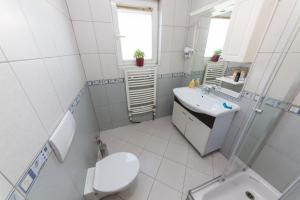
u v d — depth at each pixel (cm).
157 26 192
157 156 174
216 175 150
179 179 145
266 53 113
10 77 45
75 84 124
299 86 97
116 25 170
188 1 182
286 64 100
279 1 97
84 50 164
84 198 105
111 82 195
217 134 155
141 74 199
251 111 133
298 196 80
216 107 149
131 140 203
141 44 197
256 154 131
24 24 57
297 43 93
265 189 123
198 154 177
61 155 70
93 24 156
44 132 60
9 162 40
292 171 109
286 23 96
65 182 76
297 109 100
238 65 139
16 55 49
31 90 55
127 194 131
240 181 132
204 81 193
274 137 117
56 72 85
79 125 117
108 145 193
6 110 41
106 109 211
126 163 123
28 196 46
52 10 94
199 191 119
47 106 67
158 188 136
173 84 238
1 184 36
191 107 158
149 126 235
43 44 73
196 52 195
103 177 112
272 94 111
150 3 175
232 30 125
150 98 225
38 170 53
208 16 163
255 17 105
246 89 135
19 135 45
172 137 208
